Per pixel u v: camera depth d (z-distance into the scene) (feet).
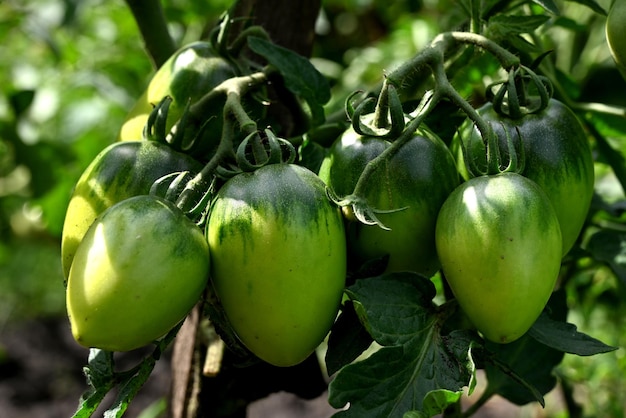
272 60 2.02
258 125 2.06
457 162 1.87
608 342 3.05
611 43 1.88
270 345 1.72
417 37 3.94
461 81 2.20
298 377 2.24
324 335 1.75
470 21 2.02
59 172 4.13
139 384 1.74
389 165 1.77
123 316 1.64
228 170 1.78
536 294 1.69
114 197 1.82
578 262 2.50
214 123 1.91
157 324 1.66
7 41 4.94
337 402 1.69
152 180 1.83
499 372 2.23
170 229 1.67
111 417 1.71
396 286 1.77
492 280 1.68
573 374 2.98
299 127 2.18
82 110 4.41
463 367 1.74
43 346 6.76
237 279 1.70
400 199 1.77
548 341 1.78
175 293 1.66
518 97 1.87
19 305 7.41
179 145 1.87
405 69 1.79
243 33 2.03
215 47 2.03
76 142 4.47
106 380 1.82
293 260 1.68
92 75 4.17
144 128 1.89
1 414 5.65
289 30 2.44
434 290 1.79
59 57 3.80
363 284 1.76
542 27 2.32
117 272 1.64
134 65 4.29
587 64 3.31
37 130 4.38
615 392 3.05
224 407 2.29
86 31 4.60
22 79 4.39
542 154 1.82
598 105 2.24
